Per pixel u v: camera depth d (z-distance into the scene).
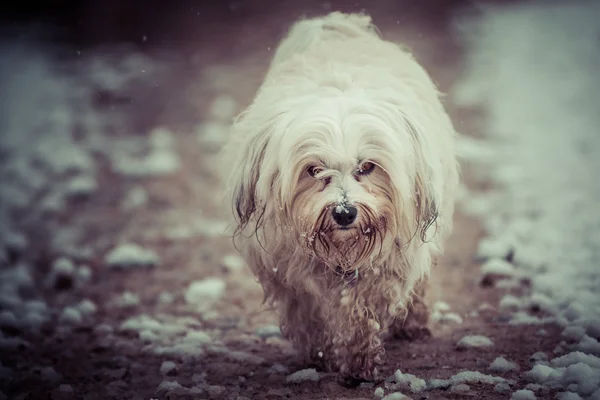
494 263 10.30
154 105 21.84
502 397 6.73
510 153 15.94
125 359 8.46
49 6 36.16
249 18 33.03
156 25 32.91
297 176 6.80
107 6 35.56
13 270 11.49
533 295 9.26
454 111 19.30
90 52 29.31
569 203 12.75
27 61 28.19
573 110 18.78
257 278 7.93
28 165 17.44
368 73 7.60
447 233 8.27
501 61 24.45
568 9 33.41
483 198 13.61
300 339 7.79
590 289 9.30
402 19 31.92
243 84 23.16
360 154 6.71
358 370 7.29
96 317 9.96
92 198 15.21
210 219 13.54
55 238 13.13
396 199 6.82
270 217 7.10
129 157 17.61
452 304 9.45
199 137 18.67
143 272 11.48
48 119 20.98
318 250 6.96
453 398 6.77
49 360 8.65
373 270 7.19
